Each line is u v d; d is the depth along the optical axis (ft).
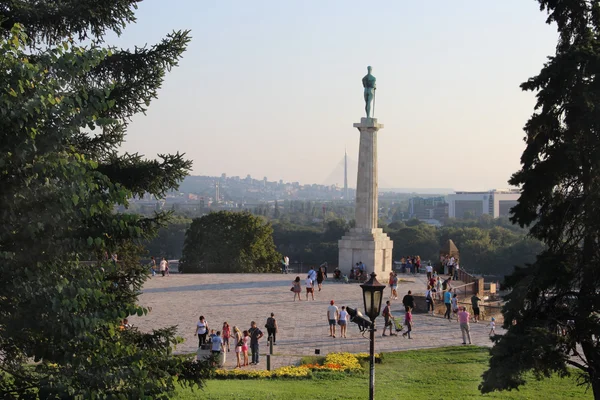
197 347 145.59
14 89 58.34
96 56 63.82
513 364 85.15
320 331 164.76
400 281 257.55
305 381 123.95
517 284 91.86
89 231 63.72
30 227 59.06
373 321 96.99
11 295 59.57
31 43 77.61
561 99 92.17
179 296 212.84
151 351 73.36
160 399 68.44
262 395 110.42
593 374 89.51
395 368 133.08
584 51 89.10
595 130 89.71
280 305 197.77
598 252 91.56
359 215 262.47
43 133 60.49
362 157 262.88
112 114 85.35
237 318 177.78
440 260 293.43
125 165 86.53
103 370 63.26
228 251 325.01
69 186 60.18
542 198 94.38
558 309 91.76
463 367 134.31
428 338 159.84
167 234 643.86
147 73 85.05
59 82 62.44
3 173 59.57
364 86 262.06
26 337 63.05
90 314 62.59
